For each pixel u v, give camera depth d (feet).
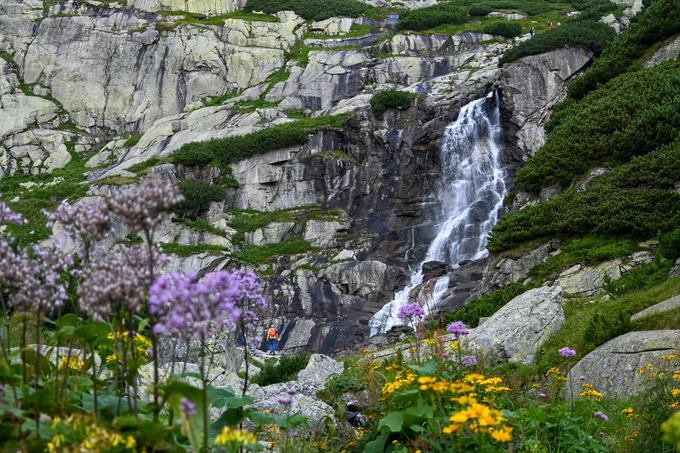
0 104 218.18
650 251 65.87
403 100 165.17
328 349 111.65
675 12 101.50
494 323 49.01
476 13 238.07
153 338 15.16
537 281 72.23
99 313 14.75
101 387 19.67
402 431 20.15
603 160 85.81
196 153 163.43
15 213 16.43
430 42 212.23
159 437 14.69
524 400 26.45
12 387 15.39
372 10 249.34
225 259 135.95
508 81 156.04
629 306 46.60
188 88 222.69
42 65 232.73
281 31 231.09
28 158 210.38
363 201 154.81
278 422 19.48
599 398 29.40
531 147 148.05
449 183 150.10
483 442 17.26
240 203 161.89
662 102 83.15
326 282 130.00
